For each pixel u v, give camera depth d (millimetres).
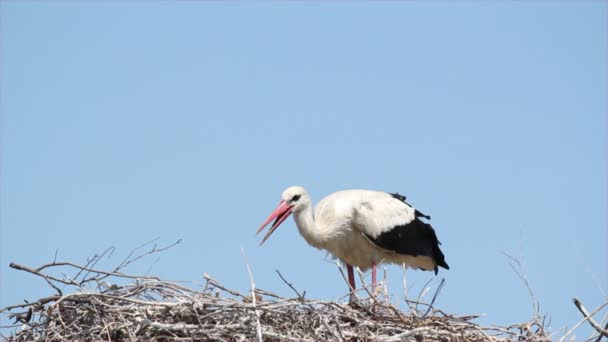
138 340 11789
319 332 12148
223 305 11969
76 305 12297
